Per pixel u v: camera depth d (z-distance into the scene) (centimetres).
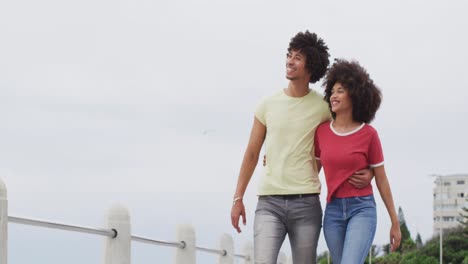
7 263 513
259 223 599
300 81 598
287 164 593
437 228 12162
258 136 617
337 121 585
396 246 582
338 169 574
